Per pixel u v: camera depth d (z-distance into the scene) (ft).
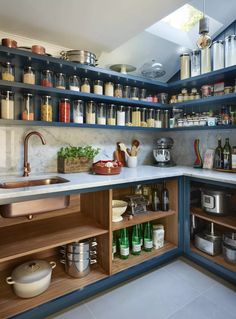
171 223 6.87
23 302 4.33
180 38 6.91
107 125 6.60
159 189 7.06
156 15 4.93
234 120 6.26
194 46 7.24
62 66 5.58
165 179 6.14
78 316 4.42
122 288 5.31
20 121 5.14
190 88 7.68
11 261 5.47
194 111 7.76
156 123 7.97
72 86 6.01
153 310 4.58
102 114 6.74
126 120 7.43
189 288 5.28
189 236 6.49
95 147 7.26
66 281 5.00
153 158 8.86
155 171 6.63
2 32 5.45
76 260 5.11
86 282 4.98
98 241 5.68
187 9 6.28
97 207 5.71
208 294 5.06
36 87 5.23
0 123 4.99
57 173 6.21
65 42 6.13
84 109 6.63
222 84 6.70
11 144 5.74
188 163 8.14
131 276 5.66
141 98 7.66
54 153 6.47
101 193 5.52
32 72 5.41
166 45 6.95
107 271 5.33
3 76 5.02
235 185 5.14
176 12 6.31
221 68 6.13
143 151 8.57
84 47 6.43
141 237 6.53
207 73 6.36
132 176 5.67
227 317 4.37
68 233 5.04
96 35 5.77
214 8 5.95
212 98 6.40
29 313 4.14
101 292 5.16
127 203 6.61
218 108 7.07
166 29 6.57
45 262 5.06
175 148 8.61
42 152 6.26
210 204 6.11
